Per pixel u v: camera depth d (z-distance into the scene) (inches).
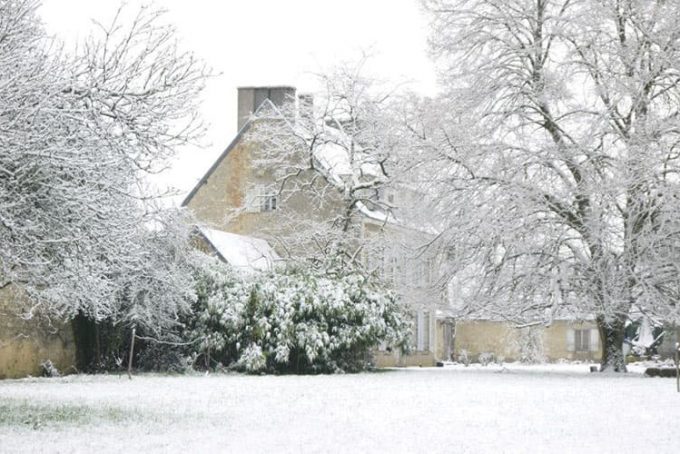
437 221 1284.4
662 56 1200.8
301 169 1727.4
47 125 542.6
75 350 1235.2
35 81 546.0
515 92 1301.7
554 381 1123.3
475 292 1316.4
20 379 1093.1
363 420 606.9
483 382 1097.4
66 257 569.0
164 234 1240.8
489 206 1242.0
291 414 642.8
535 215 1248.2
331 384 1020.5
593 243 1200.8
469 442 496.1
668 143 1179.3
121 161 569.6
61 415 612.4
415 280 1371.8
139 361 1301.7
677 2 1205.1
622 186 1168.8
